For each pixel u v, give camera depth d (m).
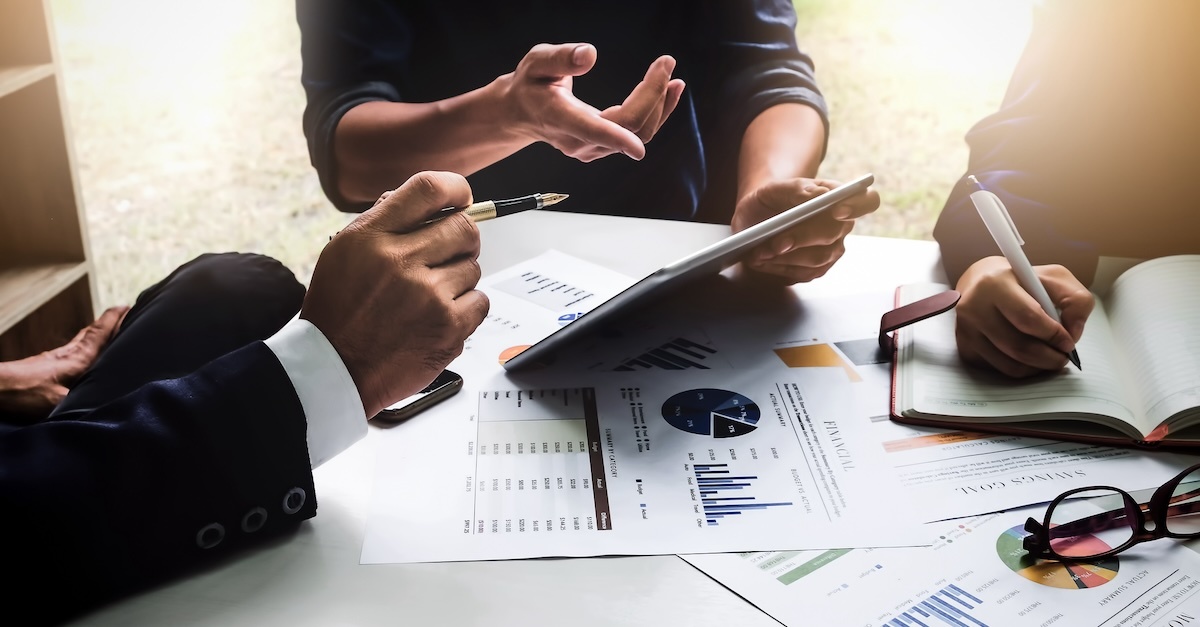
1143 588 0.69
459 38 1.52
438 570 0.70
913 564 0.71
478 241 0.82
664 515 0.76
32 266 1.91
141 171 3.30
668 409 0.90
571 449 0.84
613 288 1.11
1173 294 1.01
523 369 0.96
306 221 3.06
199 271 0.99
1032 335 0.93
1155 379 0.90
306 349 0.76
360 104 1.42
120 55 3.97
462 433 0.86
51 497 0.65
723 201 1.59
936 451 0.85
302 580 0.69
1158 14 1.21
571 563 0.71
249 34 4.08
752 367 0.97
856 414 0.90
